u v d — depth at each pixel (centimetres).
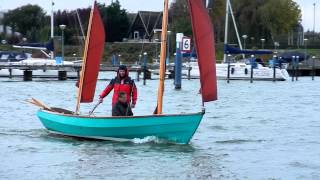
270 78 8000
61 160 2155
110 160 2155
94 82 2711
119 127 2427
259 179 1916
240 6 12975
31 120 3306
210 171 2016
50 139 2589
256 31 13075
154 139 2427
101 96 2545
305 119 3559
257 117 3631
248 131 2981
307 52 13112
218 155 2292
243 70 7869
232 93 5778
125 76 2481
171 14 11906
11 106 4147
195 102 4672
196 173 1983
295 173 2003
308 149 2469
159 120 2394
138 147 2381
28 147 2402
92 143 2472
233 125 3209
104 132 2462
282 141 2670
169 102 4644
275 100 5006
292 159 2242
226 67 7862
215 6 12250
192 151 2348
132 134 2431
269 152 2389
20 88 6041
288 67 10038
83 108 4091
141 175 1941
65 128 2580
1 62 8294
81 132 2519
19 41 13450
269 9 13162
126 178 1897
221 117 3600
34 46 8006
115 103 2484
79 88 2678
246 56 10638
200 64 2408
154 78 8244
